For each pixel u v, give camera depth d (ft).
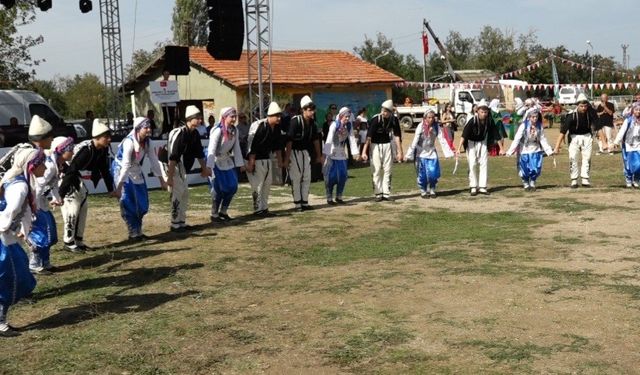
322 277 25.59
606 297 21.06
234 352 18.06
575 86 147.02
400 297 22.07
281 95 100.32
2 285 20.10
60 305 23.44
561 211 38.45
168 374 16.80
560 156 76.89
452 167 68.28
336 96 108.47
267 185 41.01
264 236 34.55
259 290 24.23
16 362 18.11
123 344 19.10
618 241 29.55
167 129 74.33
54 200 28.45
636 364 15.87
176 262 29.35
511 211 39.29
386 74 117.08
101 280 26.78
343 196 49.37
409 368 16.25
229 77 95.76
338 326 19.56
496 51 249.14
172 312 21.95
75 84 235.40
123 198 34.24
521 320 19.21
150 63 102.83
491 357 16.58
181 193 36.63
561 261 26.25
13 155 21.93
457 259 27.12
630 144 46.85
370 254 29.22
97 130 32.12
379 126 44.83
